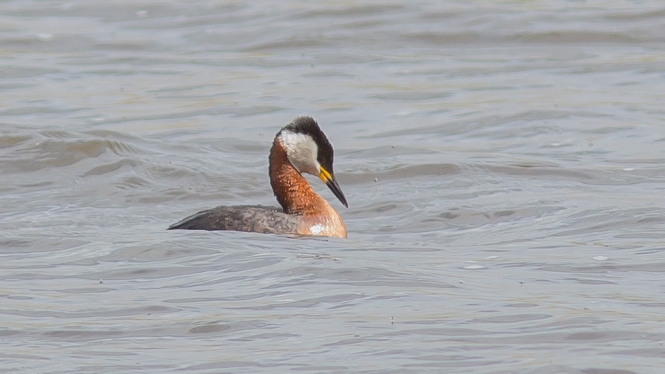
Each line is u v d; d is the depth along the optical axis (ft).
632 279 38.99
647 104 77.51
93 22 110.42
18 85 88.33
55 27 108.27
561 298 36.40
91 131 69.00
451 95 82.53
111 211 54.44
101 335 33.35
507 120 74.33
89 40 103.76
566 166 61.57
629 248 43.98
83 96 84.12
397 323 33.78
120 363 30.81
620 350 30.96
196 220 47.80
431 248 45.19
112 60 97.25
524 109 76.54
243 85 87.51
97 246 44.60
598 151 65.67
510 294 36.94
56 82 89.40
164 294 37.60
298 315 34.88
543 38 100.63
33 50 100.99
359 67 93.45
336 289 37.65
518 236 47.70
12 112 78.33
